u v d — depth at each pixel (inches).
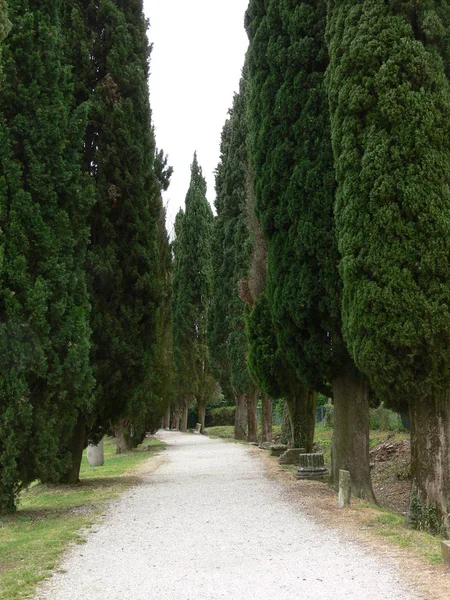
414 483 333.1
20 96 386.0
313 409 689.6
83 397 411.2
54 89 402.3
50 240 382.9
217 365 1252.5
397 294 321.7
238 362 1123.9
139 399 954.1
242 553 254.8
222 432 1758.1
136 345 553.9
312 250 428.5
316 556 243.6
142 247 566.3
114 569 235.3
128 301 556.4
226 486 479.2
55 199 392.8
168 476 583.2
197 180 1608.0
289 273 450.3
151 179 600.1
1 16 280.7
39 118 388.8
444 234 317.7
